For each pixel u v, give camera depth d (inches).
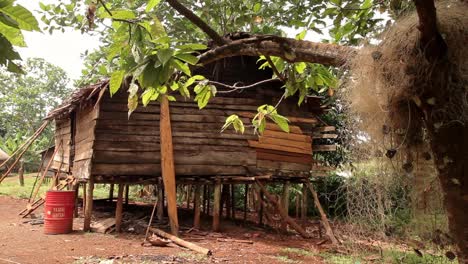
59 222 352.5
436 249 90.4
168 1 93.3
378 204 100.0
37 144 1103.0
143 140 382.6
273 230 414.6
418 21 74.4
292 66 129.6
